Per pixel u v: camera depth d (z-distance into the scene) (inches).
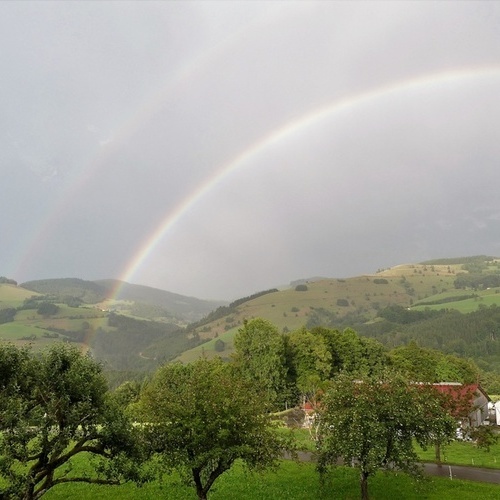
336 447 1122.7
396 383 1158.3
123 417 904.3
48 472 832.9
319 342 4015.8
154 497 1225.4
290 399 3710.6
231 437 989.8
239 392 1037.2
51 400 823.7
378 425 1059.9
